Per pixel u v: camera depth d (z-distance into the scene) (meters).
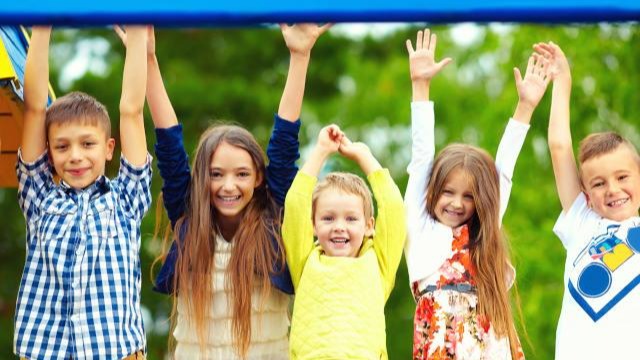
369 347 7.31
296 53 7.73
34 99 7.46
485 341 7.70
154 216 17.55
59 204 7.45
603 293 7.66
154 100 7.82
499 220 7.84
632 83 16.45
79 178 7.48
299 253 7.54
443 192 7.87
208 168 7.73
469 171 7.84
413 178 7.95
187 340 7.71
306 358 7.32
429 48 8.05
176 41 19.47
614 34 16.61
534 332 15.15
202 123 18.58
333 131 7.66
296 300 7.49
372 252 7.59
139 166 7.53
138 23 5.88
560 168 7.88
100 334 7.28
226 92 18.67
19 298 7.38
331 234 7.52
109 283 7.34
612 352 7.54
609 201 7.78
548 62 8.00
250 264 7.65
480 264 7.77
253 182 7.77
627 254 7.71
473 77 17.45
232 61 19.47
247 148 7.75
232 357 7.67
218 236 7.79
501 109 16.55
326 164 16.97
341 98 18.62
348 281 7.43
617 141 7.84
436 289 7.77
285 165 7.81
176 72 19.08
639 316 7.60
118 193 7.52
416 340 7.79
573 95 16.45
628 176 7.77
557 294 15.34
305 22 5.88
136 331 7.40
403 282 17.75
